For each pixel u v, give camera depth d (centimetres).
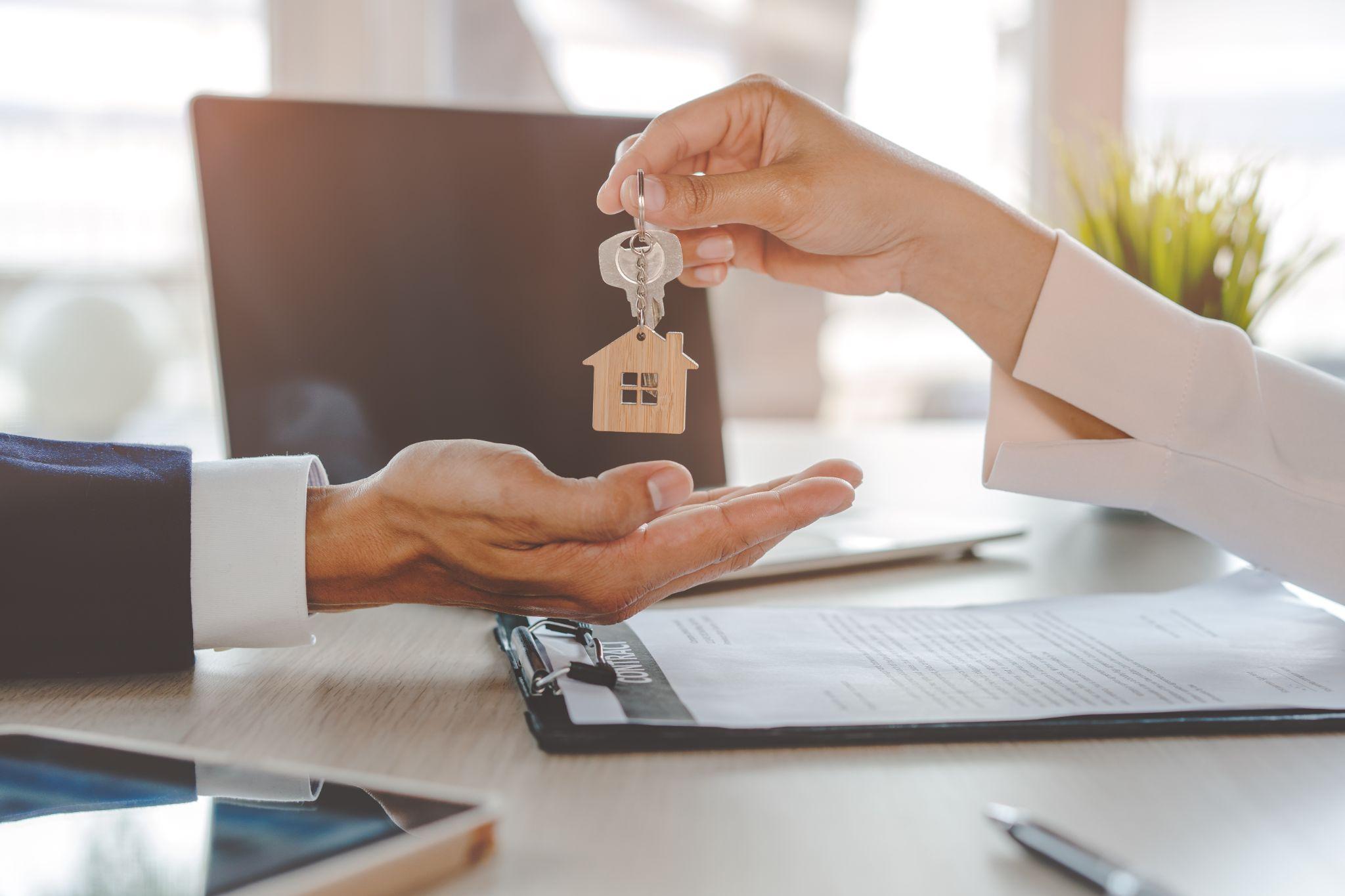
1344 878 38
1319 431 74
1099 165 153
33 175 230
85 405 237
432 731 53
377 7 225
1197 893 37
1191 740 52
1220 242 116
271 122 95
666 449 104
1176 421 72
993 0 236
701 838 40
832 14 235
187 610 60
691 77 237
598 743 49
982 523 109
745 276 242
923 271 79
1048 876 38
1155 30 238
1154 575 94
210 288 93
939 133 240
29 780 38
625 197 72
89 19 227
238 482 63
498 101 231
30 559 59
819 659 62
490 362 98
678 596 82
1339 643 67
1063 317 74
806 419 249
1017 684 58
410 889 35
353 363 95
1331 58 237
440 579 62
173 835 34
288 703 57
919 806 44
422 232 98
